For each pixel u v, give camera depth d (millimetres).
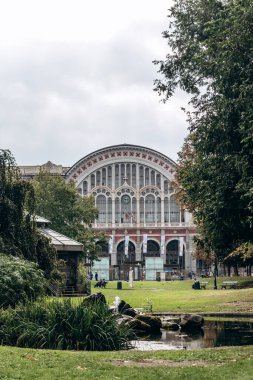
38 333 18891
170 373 13906
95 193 113562
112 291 59594
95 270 101188
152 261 102875
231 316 31562
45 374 13461
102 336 18938
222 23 25781
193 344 20891
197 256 87250
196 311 34750
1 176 31641
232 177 25172
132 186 113438
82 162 112938
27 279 24047
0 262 24125
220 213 27125
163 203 113000
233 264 78562
